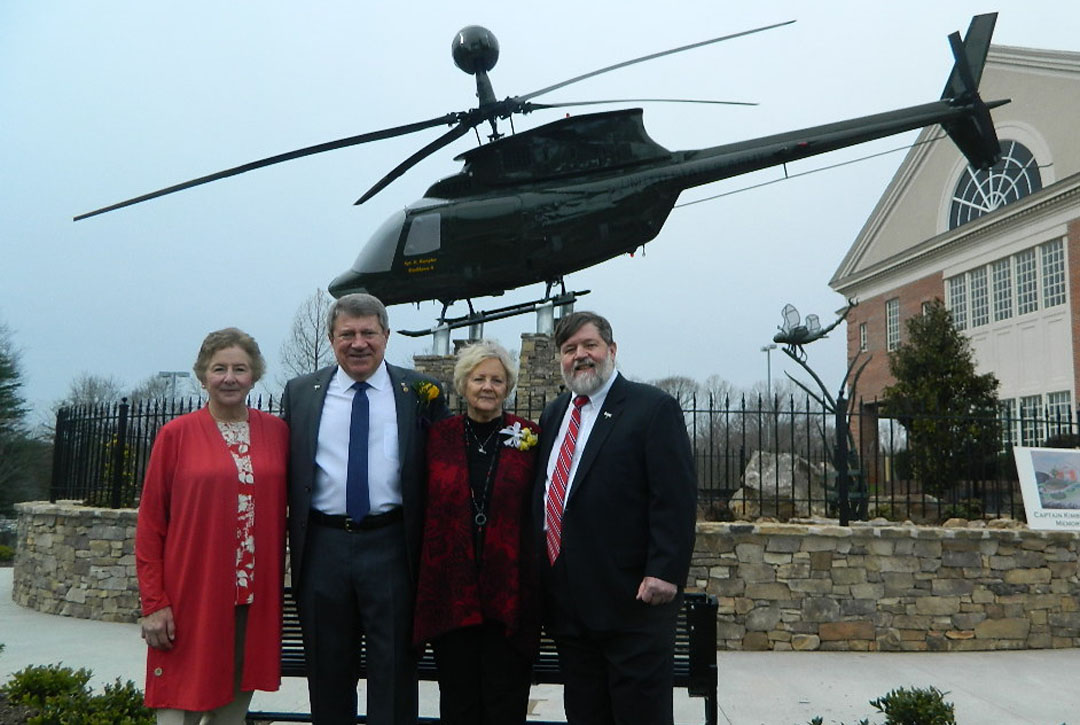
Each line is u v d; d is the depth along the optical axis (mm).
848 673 6520
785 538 7527
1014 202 24922
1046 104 24719
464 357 3539
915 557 7531
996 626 7516
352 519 3299
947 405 19406
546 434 3541
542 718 5152
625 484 3248
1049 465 7992
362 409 3441
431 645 3428
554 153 10484
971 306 27734
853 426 23266
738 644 7426
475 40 9539
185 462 3221
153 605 3117
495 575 3287
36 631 8227
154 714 4211
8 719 4230
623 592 3156
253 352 3406
